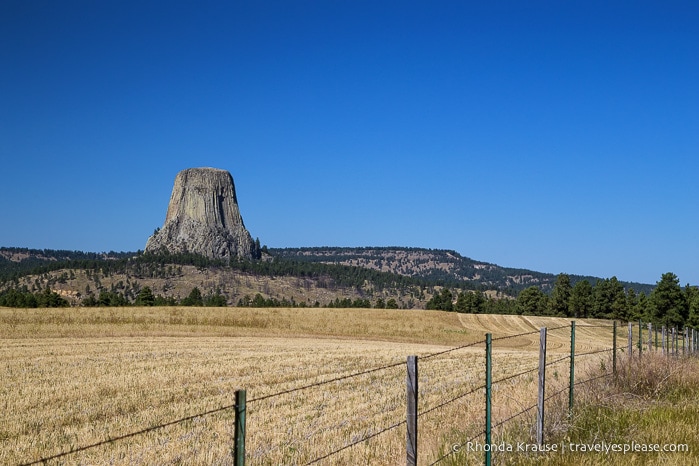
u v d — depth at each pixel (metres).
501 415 11.05
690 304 78.88
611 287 108.75
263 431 13.12
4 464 11.09
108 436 13.23
